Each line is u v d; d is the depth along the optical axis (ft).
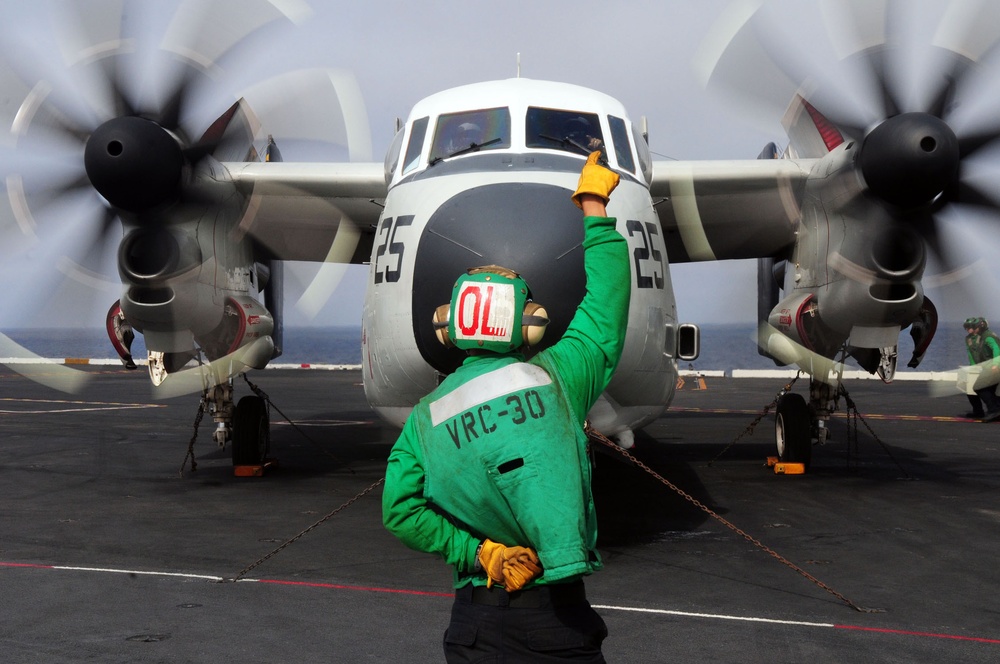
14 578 19.97
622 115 26.61
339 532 24.88
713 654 15.07
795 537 24.12
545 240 20.01
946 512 27.53
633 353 22.39
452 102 25.75
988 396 54.95
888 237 29.25
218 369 33.22
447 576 20.21
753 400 73.20
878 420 56.75
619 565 21.15
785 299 34.19
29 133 30.14
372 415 61.62
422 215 22.43
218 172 30.94
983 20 28.40
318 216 35.91
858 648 15.40
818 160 31.53
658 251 24.18
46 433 49.42
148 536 24.31
